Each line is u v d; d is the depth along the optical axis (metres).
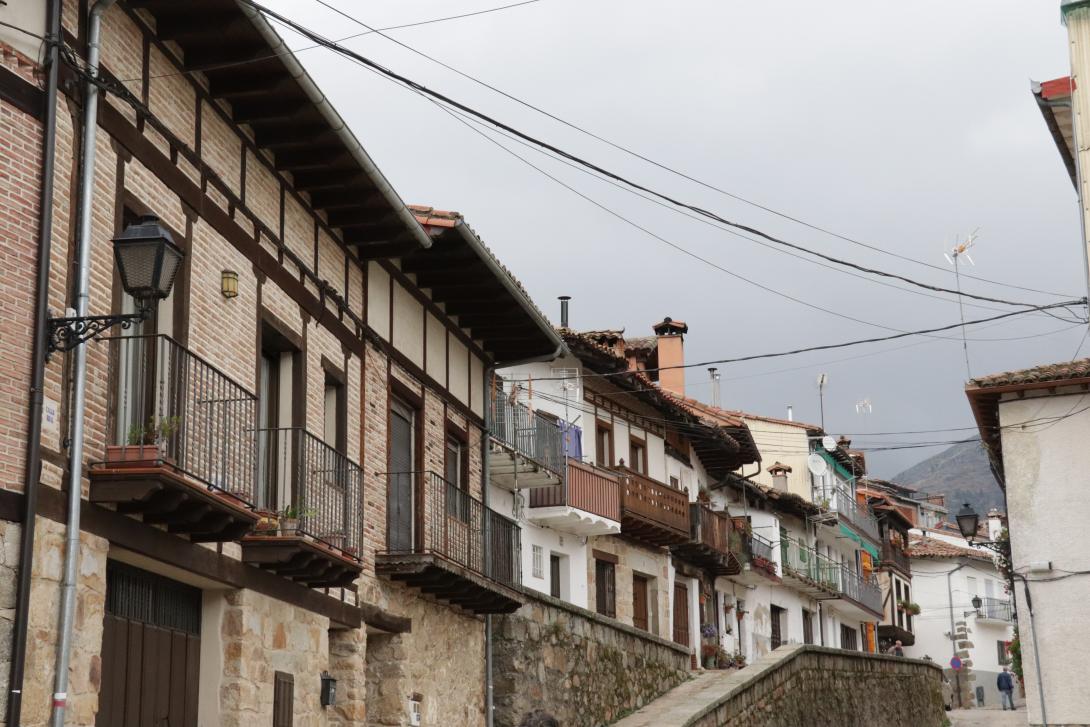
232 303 14.08
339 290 17.33
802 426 49.16
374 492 17.84
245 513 12.45
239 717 13.52
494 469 24.61
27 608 10.02
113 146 11.91
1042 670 22.36
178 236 13.02
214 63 13.36
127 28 12.37
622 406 32.75
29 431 10.27
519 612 22.08
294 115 14.49
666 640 28.53
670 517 32.81
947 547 68.25
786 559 43.75
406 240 17.70
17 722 9.83
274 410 15.63
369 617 17.23
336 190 16.39
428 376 20.25
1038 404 23.23
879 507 59.38
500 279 19.94
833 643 50.09
